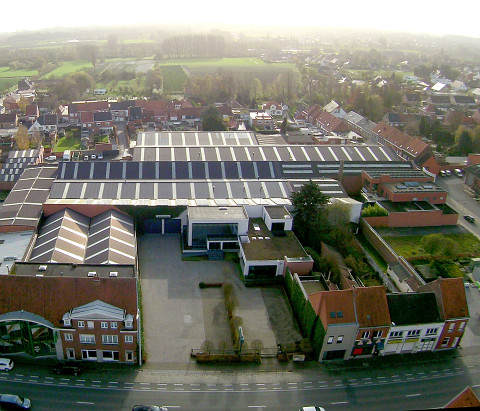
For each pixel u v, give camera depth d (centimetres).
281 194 11469
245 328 7612
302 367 6925
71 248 8600
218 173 12500
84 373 6550
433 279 8738
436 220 11138
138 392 6278
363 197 12244
